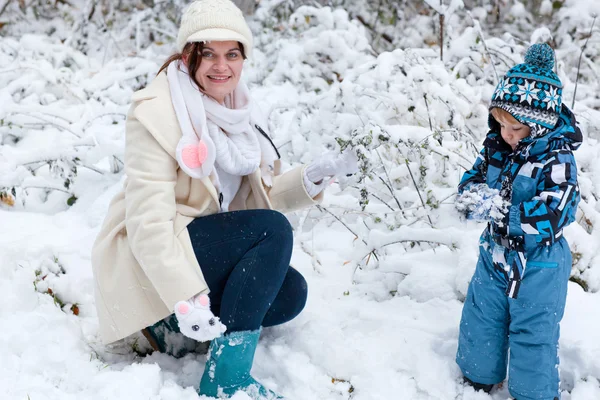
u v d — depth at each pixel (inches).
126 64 216.2
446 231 123.1
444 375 98.1
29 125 181.5
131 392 87.8
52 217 150.2
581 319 108.3
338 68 194.4
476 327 94.3
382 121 146.7
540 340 89.4
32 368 94.2
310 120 161.9
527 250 89.0
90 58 245.3
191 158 89.9
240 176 103.7
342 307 117.6
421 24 250.7
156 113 90.4
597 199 138.0
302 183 104.3
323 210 141.6
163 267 85.7
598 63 215.3
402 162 142.5
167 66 96.9
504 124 88.4
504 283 91.7
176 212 94.8
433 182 139.2
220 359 90.3
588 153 145.5
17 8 261.9
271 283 91.8
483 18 249.1
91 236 133.0
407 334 107.7
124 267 92.6
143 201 88.2
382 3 256.2
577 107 161.9
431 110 148.6
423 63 157.6
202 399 90.8
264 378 99.7
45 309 109.0
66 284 114.2
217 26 91.0
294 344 105.1
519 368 91.1
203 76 94.1
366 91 154.2
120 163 162.6
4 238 136.6
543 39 201.8
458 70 179.3
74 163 155.9
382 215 131.5
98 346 103.9
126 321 93.0
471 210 88.6
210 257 93.5
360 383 97.3
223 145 94.5
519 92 86.0
